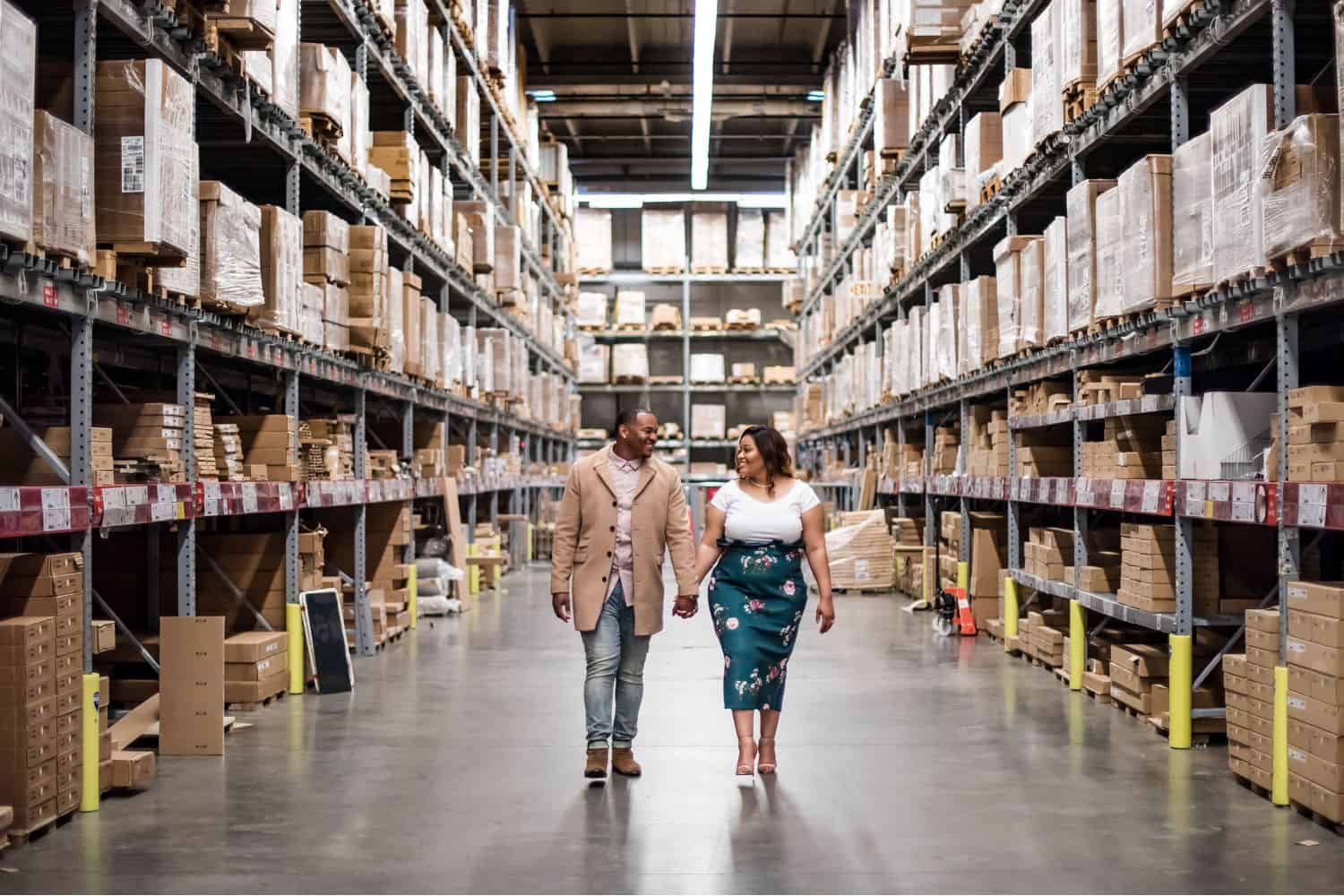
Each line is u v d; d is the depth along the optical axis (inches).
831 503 737.6
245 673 255.0
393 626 376.2
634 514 193.8
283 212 253.6
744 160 991.0
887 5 493.7
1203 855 150.9
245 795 182.5
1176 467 218.4
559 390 809.5
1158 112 268.1
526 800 179.0
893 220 473.4
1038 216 369.7
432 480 427.8
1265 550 223.8
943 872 144.3
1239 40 222.5
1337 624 158.1
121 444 206.1
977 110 409.7
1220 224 188.9
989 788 185.2
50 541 210.8
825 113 704.4
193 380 216.7
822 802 177.5
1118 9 234.7
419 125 438.9
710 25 518.3
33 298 157.0
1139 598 234.5
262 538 279.3
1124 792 182.7
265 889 138.9
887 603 489.7
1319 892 137.1
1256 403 203.8
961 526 395.9
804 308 834.2
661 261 983.6
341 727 236.2
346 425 326.0
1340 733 158.2
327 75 277.7
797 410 869.2
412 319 371.2
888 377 505.4
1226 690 192.5
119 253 177.6
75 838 159.5
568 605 197.0
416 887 139.4
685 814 170.9
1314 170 158.9
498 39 532.4
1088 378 272.1
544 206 759.7
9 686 154.9
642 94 819.4
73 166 161.5
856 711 251.3
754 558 191.8
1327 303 164.9
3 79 140.9
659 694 278.1
